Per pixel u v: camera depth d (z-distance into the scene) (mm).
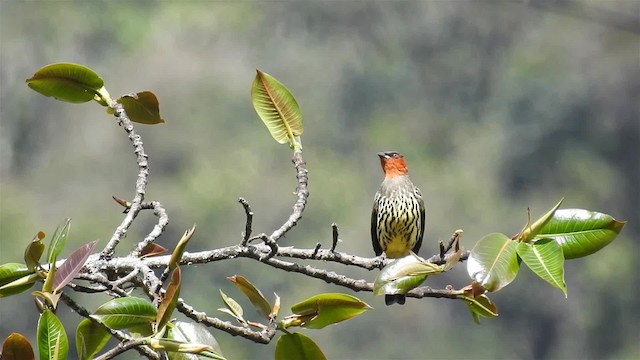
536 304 24219
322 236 23188
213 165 23688
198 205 22469
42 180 23266
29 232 21234
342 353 21156
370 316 21266
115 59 25922
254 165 23859
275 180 23719
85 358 3227
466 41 29297
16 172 23531
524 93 27953
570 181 26766
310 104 27609
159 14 27281
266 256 3963
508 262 3381
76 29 25734
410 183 7051
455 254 3387
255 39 28312
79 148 23750
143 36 26438
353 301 3410
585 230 3516
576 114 27375
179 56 26391
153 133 23938
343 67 28391
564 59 28406
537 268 3381
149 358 3215
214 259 3975
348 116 27672
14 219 21250
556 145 27234
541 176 26938
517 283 24172
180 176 23578
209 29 27609
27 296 17953
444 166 27109
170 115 24953
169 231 22172
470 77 28891
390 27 29219
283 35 28688
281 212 23172
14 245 20812
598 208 26688
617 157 27203
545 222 3496
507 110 27922
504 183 26969
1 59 24719
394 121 27875
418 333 21656
